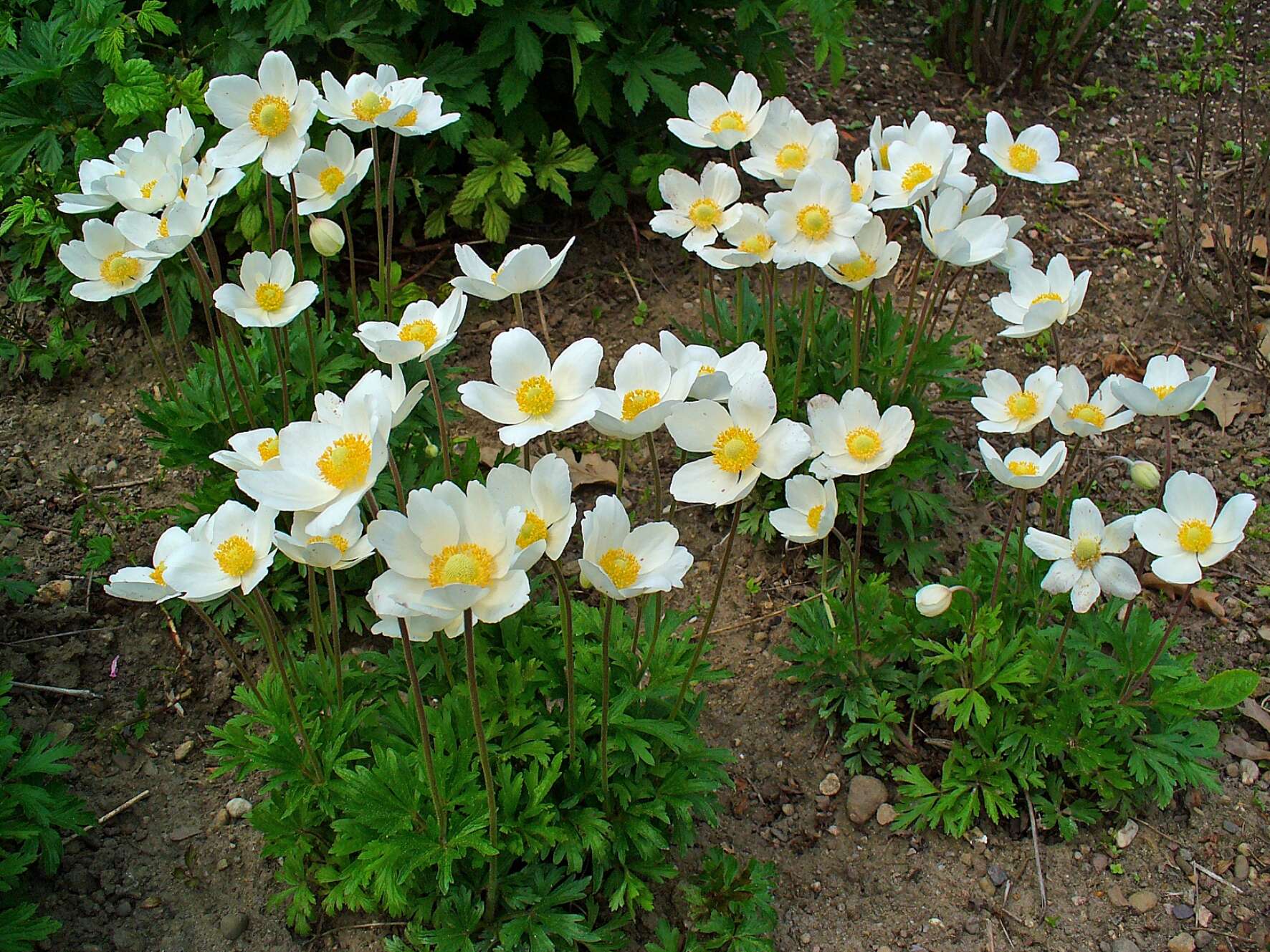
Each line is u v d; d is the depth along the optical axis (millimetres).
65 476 852
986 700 720
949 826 694
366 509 750
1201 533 618
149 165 713
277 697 656
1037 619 727
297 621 783
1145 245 1076
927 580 823
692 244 776
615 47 1011
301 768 631
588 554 522
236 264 968
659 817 635
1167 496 625
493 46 937
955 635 744
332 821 634
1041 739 691
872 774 733
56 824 662
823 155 759
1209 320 1011
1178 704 674
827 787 729
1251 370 967
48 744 672
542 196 1084
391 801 598
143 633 786
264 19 942
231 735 647
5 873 617
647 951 635
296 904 641
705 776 643
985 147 754
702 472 555
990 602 719
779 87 1096
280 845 637
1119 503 875
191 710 755
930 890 686
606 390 579
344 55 994
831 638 749
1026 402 672
